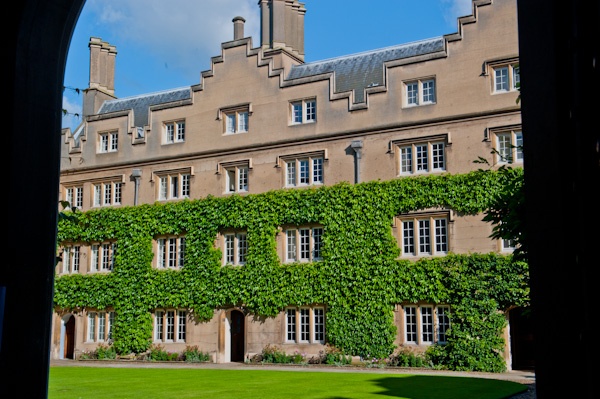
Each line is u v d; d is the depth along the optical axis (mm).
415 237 26047
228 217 30141
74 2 3949
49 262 3918
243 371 23531
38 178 3861
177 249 31672
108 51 40781
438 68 26578
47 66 3932
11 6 3705
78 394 15500
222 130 31562
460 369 24031
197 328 30453
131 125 34188
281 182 29641
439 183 25641
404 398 13961
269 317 28688
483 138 25375
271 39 33625
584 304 2645
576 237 2775
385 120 27438
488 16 25766
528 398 14266
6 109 3725
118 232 32844
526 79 2975
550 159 2861
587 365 2619
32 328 3777
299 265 28062
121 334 31875
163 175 32938
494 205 9188
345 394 14953
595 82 2674
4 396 3584
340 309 26766
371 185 26969
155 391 16156
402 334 25766
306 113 29547
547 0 2930
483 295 24141
